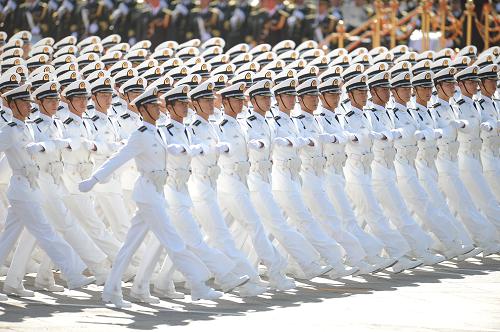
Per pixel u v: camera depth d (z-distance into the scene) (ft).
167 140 136.05
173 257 133.39
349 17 257.75
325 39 244.22
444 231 164.86
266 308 134.00
